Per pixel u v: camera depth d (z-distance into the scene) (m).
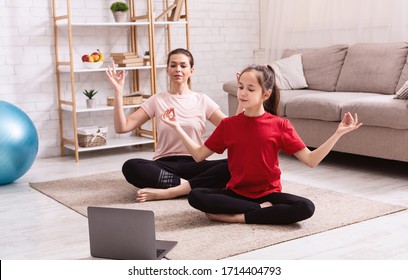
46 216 3.07
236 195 2.83
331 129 4.13
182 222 2.81
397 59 4.37
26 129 3.78
